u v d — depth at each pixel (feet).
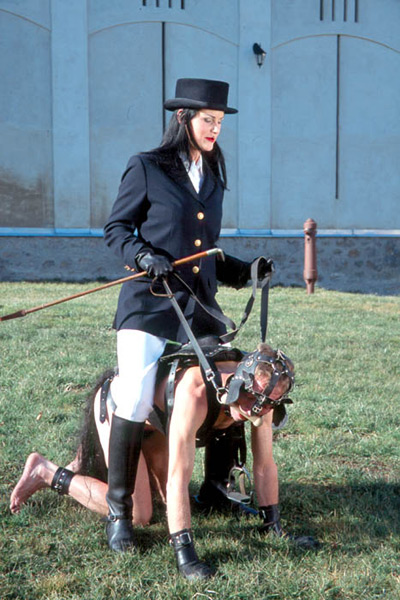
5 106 53.16
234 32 57.98
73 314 30.96
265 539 11.41
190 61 57.16
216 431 11.85
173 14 56.44
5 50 53.06
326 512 12.87
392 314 35.04
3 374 20.79
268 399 9.89
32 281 51.90
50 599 9.73
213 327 11.43
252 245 58.59
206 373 10.18
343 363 24.03
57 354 23.29
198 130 11.04
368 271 61.62
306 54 59.72
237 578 10.23
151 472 12.78
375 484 14.20
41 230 54.34
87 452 12.46
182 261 10.63
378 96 61.77
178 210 10.96
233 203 58.59
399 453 15.94
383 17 61.41
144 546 11.36
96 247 55.11
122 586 10.06
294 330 29.09
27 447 15.28
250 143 58.59
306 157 60.23
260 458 11.44
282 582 10.19
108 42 55.31
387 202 62.49
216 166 11.75
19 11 53.06
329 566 10.77
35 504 12.70
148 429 12.28
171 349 11.05
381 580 10.40
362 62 61.21
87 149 55.01
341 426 17.61
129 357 10.89
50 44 53.98
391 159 62.44
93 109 55.31
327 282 60.59
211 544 11.28
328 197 60.85
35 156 54.03
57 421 17.19
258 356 9.96
